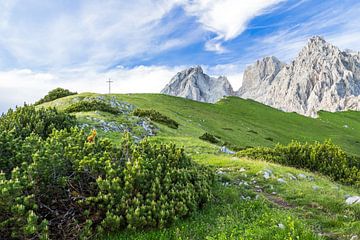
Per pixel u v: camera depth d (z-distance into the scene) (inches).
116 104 1838.1
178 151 513.0
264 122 3634.4
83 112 1243.8
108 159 398.6
